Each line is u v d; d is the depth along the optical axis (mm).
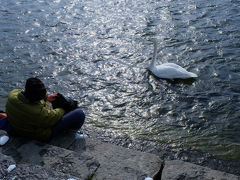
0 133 4695
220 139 6078
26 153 4195
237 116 6934
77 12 13797
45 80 8570
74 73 8953
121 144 5332
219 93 7898
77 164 4000
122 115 7031
